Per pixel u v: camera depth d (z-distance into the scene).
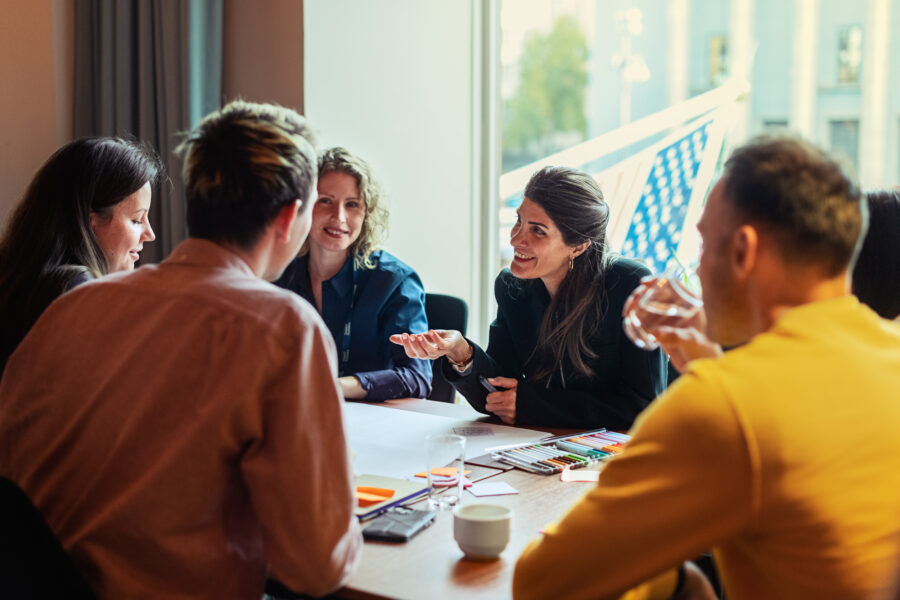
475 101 3.42
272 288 1.14
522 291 2.16
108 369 1.13
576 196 1.95
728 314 0.97
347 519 1.10
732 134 3.20
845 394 0.85
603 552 0.90
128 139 3.03
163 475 1.08
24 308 1.60
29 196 1.70
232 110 1.20
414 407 2.14
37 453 1.18
